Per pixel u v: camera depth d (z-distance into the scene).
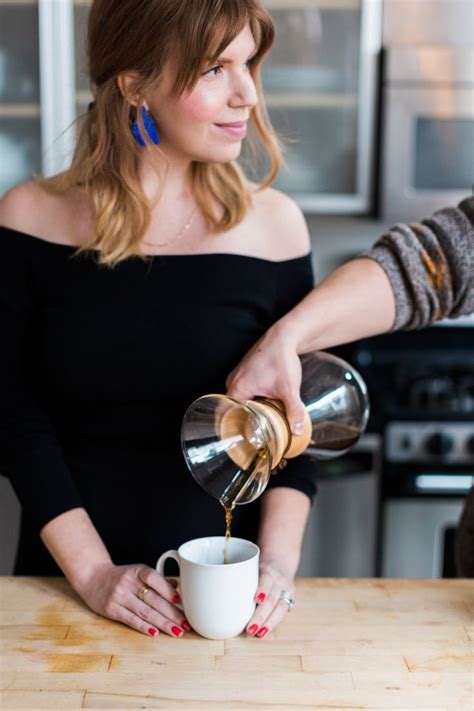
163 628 1.11
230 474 1.09
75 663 1.04
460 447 2.52
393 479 2.53
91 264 1.40
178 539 1.40
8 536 2.42
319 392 1.17
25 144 2.59
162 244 1.43
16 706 0.95
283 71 2.59
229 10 1.17
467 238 1.22
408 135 2.58
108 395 1.40
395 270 1.23
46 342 1.39
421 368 3.02
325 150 2.64
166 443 1.41
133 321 1.38
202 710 0.94
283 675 1.01
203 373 1.39
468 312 1.26
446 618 1.14
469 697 0.96
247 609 1.09
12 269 1.41
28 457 1.35
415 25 2.55
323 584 1.25
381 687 0.98
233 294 1.41
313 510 2.52
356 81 2.59
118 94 1.33
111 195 1.37
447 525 2.53
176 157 1.39
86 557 1.24
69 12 2.50
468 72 2.54
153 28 1.20
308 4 2.54
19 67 2.54
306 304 1.21
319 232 3.02
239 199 1.44
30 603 1.20
